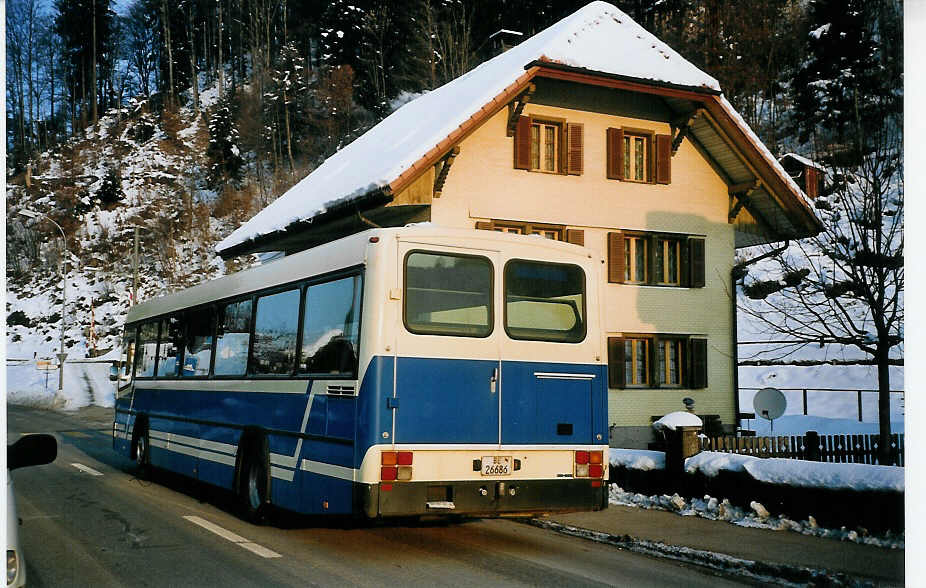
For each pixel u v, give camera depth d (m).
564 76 21.08
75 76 90.69
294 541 9.04
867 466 9.02
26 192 72.62
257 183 70.69
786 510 9.78
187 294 13.11
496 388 8.34
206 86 99.69
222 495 12.84
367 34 75.06
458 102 22.16
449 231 8.38
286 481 9.12
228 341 11.27
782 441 14.82
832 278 13.16
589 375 8.87
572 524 10.03
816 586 7.12
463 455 8.09
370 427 7.77
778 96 50.28
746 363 30.75
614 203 22.41
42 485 13.68
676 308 22.77
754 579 7.41
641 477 11.90
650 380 22.45
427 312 8.14
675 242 23.31
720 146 23.19
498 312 8.48
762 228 24.16
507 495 8.23
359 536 9.41
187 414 12.57
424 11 71.12
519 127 21.23
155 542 8.87
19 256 65.88
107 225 67.31
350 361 8.12
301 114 75.31
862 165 12.48
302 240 24.70
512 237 8.68
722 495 10.62
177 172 74.88
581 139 21.98
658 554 8.46
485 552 8.54
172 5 102.00
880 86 12.35
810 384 29.72
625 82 21.52
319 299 8.91
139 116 87.19
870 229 12.46
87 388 45.47
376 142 25.97
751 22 51.78
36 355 55.28
